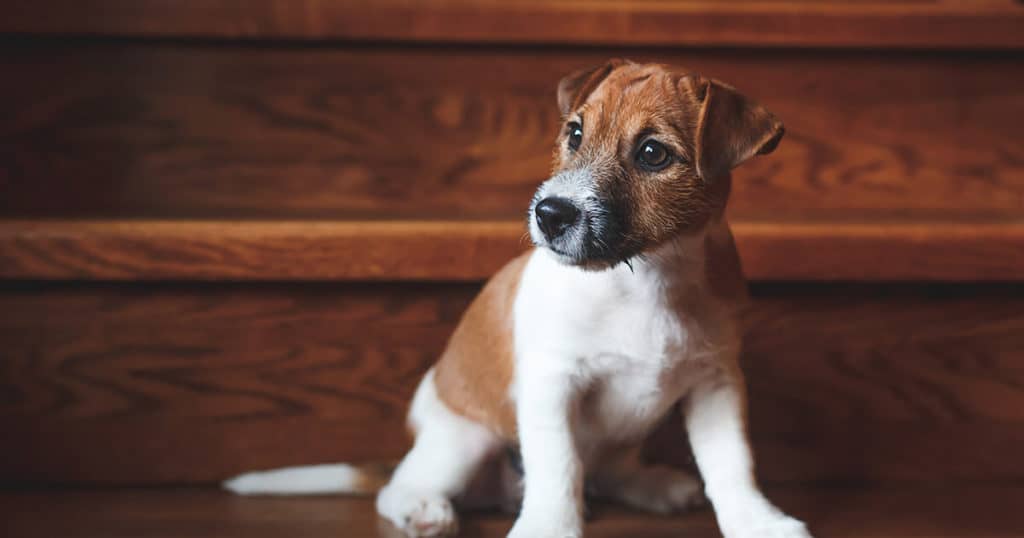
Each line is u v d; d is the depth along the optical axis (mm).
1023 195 2148
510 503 1681
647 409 1554
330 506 1699
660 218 1355
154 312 1782
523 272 1582
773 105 2107
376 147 2096
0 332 1760
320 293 1805
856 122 2121
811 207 2131
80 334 1772
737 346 1533
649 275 1446
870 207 2135
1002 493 1781
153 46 2035
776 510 1433
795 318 1824
